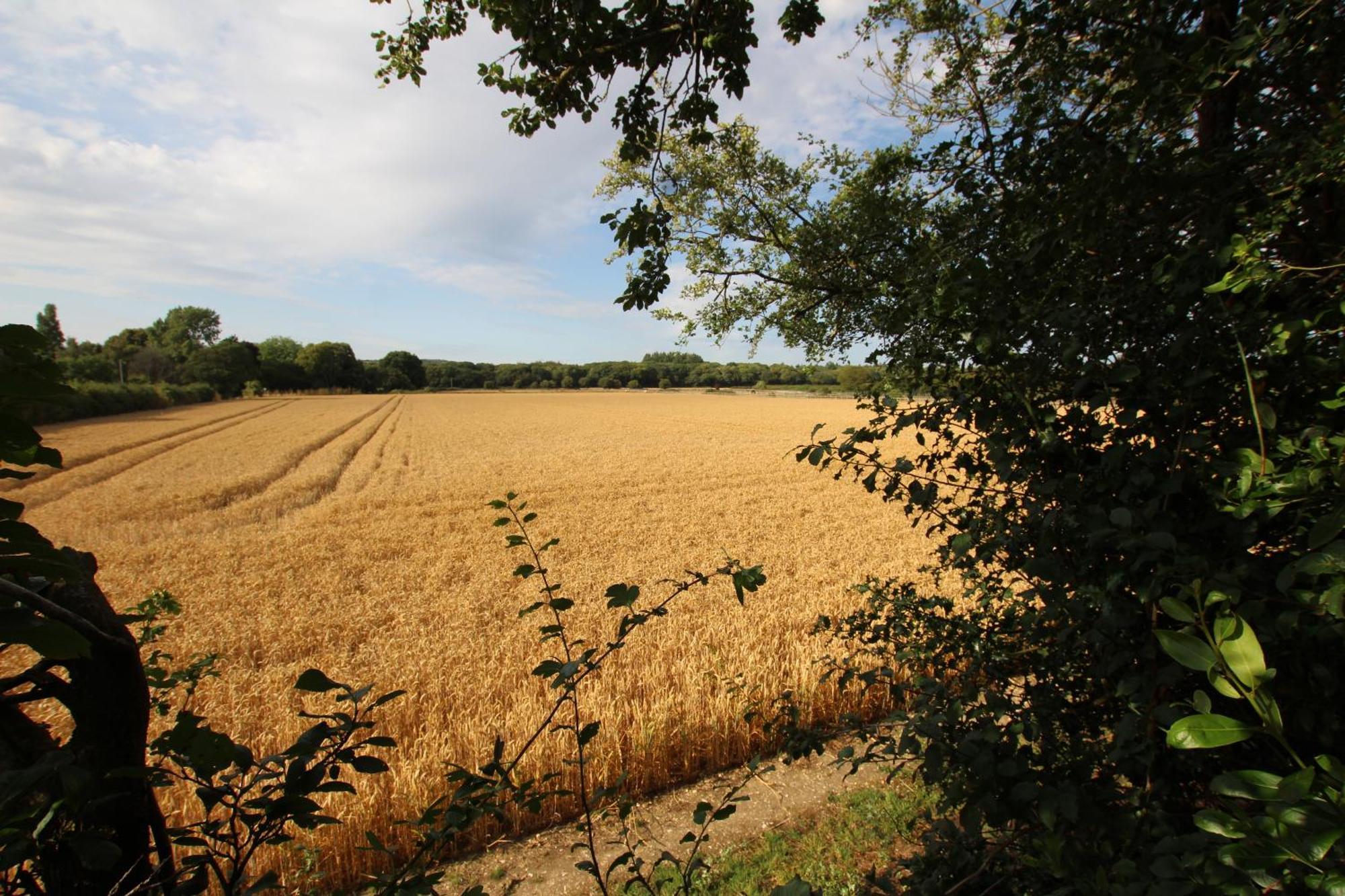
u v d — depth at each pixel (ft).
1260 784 2.87
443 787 15.49
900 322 7.58
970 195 7.06
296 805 3.68
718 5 6.72
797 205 10.88
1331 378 4.84
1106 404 5.47
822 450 7.80
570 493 68.64
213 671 7.72
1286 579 4.12
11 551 2.89
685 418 182.29
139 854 4.38
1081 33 6.20
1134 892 3.98
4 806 3.00
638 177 11.34
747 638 24.54
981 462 7.06
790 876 12.16
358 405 247.70
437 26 8.09
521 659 24.36
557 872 13.52
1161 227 5.79
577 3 6.42
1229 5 6.07
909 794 13.87
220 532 53.26
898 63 9.28
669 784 16.63
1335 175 4.71
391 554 46.01
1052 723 6.66
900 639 8.97
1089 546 5.41
